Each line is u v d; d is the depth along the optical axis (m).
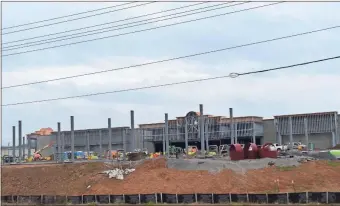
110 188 47.19
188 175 46.78
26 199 41.53
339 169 48.62
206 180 45.06
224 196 34.94
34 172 57.25
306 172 47.03
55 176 55.09
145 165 52.50
